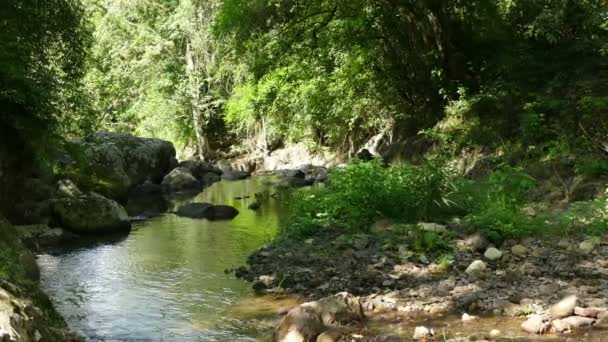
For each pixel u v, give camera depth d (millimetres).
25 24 12336
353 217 9906
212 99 32750
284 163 28047
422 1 16594
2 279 4961
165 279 8422
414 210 9930
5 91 10859
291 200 15422
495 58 16406
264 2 18078
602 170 10508
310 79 22531
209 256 9859
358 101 21500
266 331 6180
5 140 12016
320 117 23875
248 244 10820
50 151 12555
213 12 28828
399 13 17469
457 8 17703
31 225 11969
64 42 13547
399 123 20688
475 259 7820
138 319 6734
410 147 17391
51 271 9047
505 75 15797
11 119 11758
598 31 14688
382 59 19344
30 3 12203
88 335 6254
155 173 22203
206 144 32156
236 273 8500
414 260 7965
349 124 23594
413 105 19672
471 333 5488
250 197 18422
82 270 9102
